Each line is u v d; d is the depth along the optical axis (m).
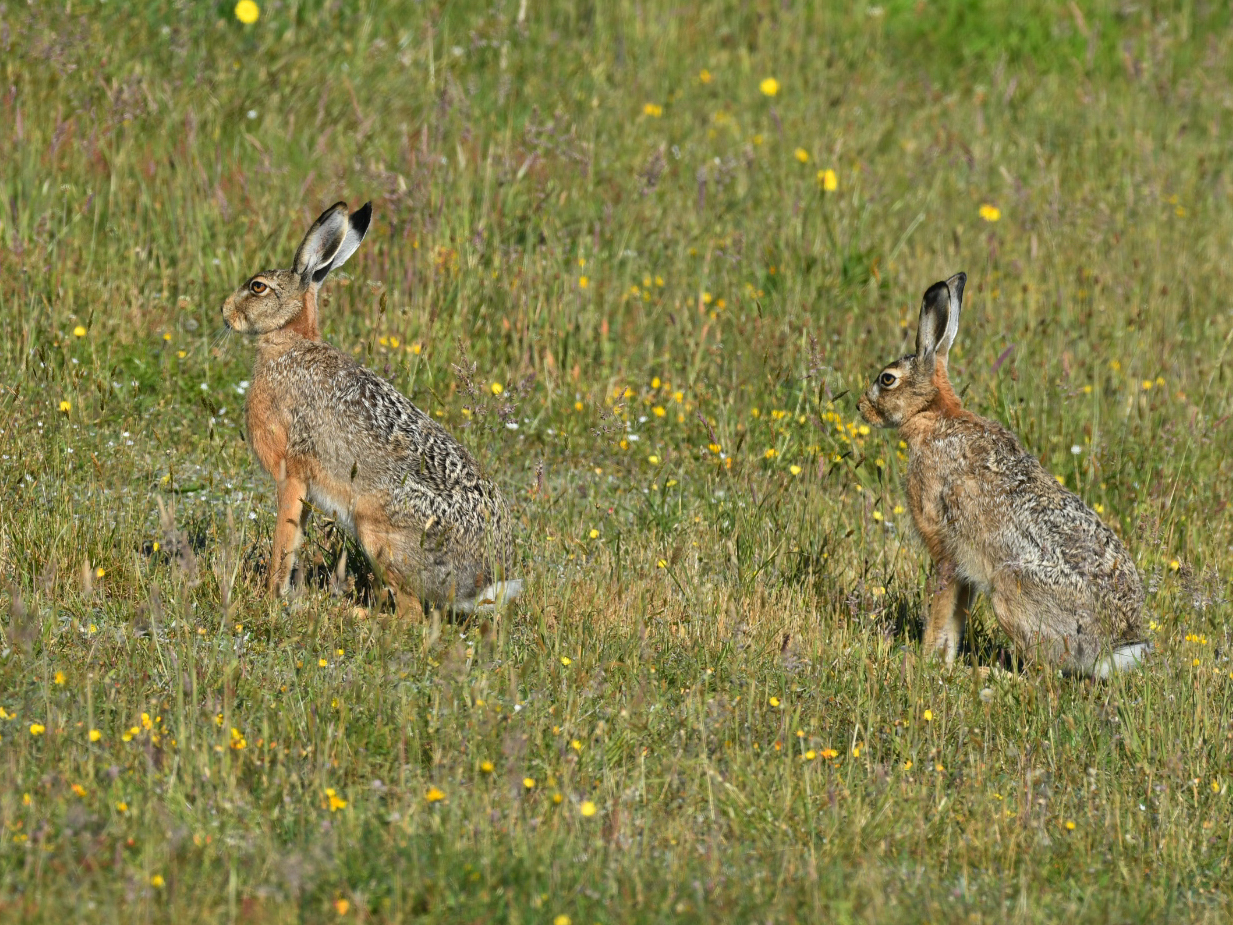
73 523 15.42
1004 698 14.09
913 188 29.12
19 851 9.80
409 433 15.26
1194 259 27.58
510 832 10.55
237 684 12.60
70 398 18.77
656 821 11.34
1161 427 21.08
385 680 12.87
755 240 24.62
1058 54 37.09
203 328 20.98
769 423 20.75
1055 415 21.08
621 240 23.92
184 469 18.30
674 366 22.02
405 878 9.95
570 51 31.95
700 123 29.92
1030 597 15.38
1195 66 37.25
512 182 24.31
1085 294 24.83
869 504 18.62
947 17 37.69
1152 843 11.78
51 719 11.53
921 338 16.34
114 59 26.23
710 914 9.90
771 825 11.36
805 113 31.56
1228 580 17.70
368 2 30.92
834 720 13.40
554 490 18.97
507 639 13.91
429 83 28.42
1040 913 10.27
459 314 21.59
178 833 9.98
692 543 17.03
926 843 11.54
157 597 13.66
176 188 22.52
